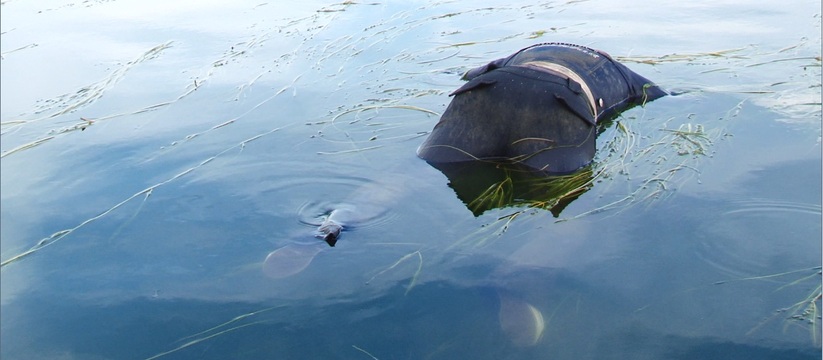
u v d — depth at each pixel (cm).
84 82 329
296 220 203
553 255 180
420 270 177
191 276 182
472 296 167
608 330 156
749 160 221
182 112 287
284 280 177
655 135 245
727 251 179
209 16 423
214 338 160
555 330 157
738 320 157
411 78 309
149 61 348
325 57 339
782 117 249
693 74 297
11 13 457
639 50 331
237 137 261
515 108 230
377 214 204
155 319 167
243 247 192
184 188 225
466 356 151
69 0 486
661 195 204
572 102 231
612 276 172
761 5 389
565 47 276
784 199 199
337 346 155
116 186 230
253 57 345
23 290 181
